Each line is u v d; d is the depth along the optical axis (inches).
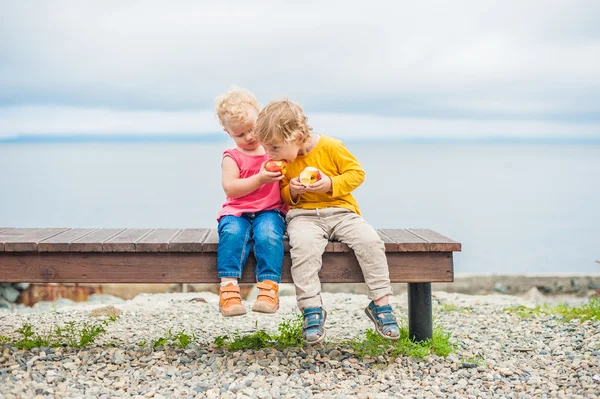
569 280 319.9
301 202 171.0
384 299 162.9
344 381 155.6
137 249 164.1
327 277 166.1
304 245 160.1
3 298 292.2
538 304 285.9
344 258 166.1
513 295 317.4
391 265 167.0
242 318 232.2
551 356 179.6
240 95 169.8
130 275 165.9
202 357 168.1
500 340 199.2
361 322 226.2
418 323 179.9
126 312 239.9
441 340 181.5
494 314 243.3
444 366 168.1
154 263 165.9
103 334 200.1
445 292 291.7
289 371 160.6
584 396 148.3
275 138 156.4
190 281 165.8
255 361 165.5
